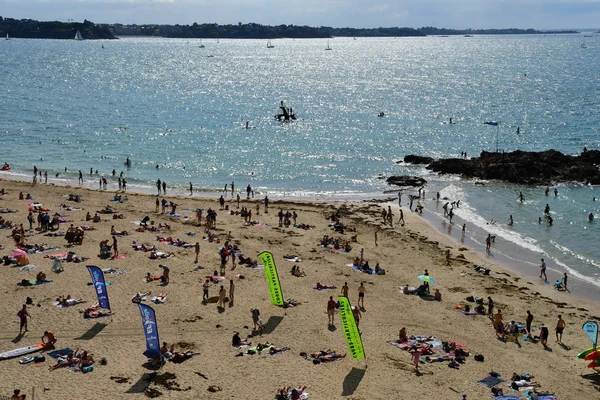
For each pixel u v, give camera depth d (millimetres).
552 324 39781
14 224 55719
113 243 49531
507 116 142750
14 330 34281
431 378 31203
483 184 84438
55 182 80562
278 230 58125
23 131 115750
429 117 141750
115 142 108312
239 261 48188
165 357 31859
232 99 175750
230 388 29328
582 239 60406
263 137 115062
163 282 42562
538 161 88312
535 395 29250
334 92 198000
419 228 62812
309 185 83000
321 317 38219
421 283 46125
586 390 30938
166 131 119375
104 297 36750
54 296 39188
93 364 30922
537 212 70312
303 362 32312
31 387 28562
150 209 64875
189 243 52031
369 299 42094
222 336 34938
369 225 62625
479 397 29500
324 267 48094
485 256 54750
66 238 50312
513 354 34875
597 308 43281
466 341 36188
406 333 36656
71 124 124750
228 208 66375
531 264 53125
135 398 28016
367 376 31094
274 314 38281
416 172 91125
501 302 43219
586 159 90250
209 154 100312
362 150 105375
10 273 42844
